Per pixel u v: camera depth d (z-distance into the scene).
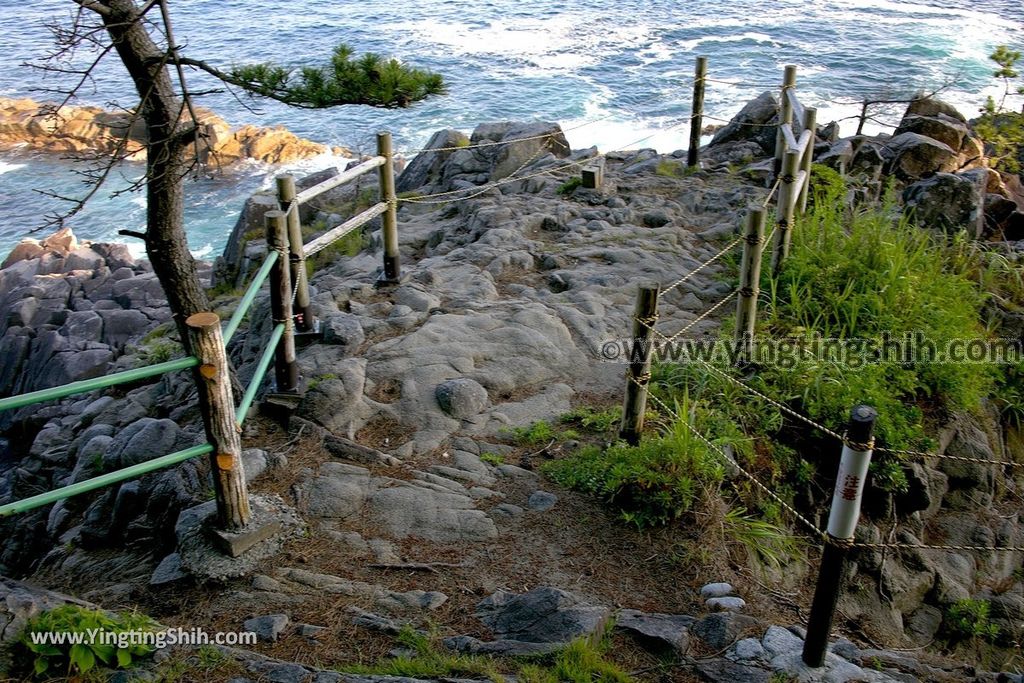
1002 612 5.63
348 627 4.19
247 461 5.33
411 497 5.11
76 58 38.91
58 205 28.45
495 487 5.25
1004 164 12.79
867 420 3.52
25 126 32.44
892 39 36.16
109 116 32.41
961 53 33.94
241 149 30.27
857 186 9.73
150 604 4.45
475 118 31.58
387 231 7.46
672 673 3.84
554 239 8.73
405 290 7.45
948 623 5.57
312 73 7.05
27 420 11.86
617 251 8.20
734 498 5.22
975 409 6.70
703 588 4.48
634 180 10.27
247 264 11.48
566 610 4.10
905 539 5.69
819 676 3.82
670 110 30.91
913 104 12.31
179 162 6.83
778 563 4.93
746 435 5.62
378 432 5.75
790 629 4.17
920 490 5.80
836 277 7.02
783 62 34.34
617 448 5.25
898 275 7.02
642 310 5.04
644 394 5.22
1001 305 8.05
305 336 6.73
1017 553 6.12
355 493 5.14
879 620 5.30
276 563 4.63
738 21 40.34
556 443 5.64
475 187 10.17
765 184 9.99
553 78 34.69
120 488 5.58
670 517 4.88
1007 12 39.59
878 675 3.86
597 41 38.94
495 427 5.81
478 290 7.51
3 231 26.83
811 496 5.63
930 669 4.09
